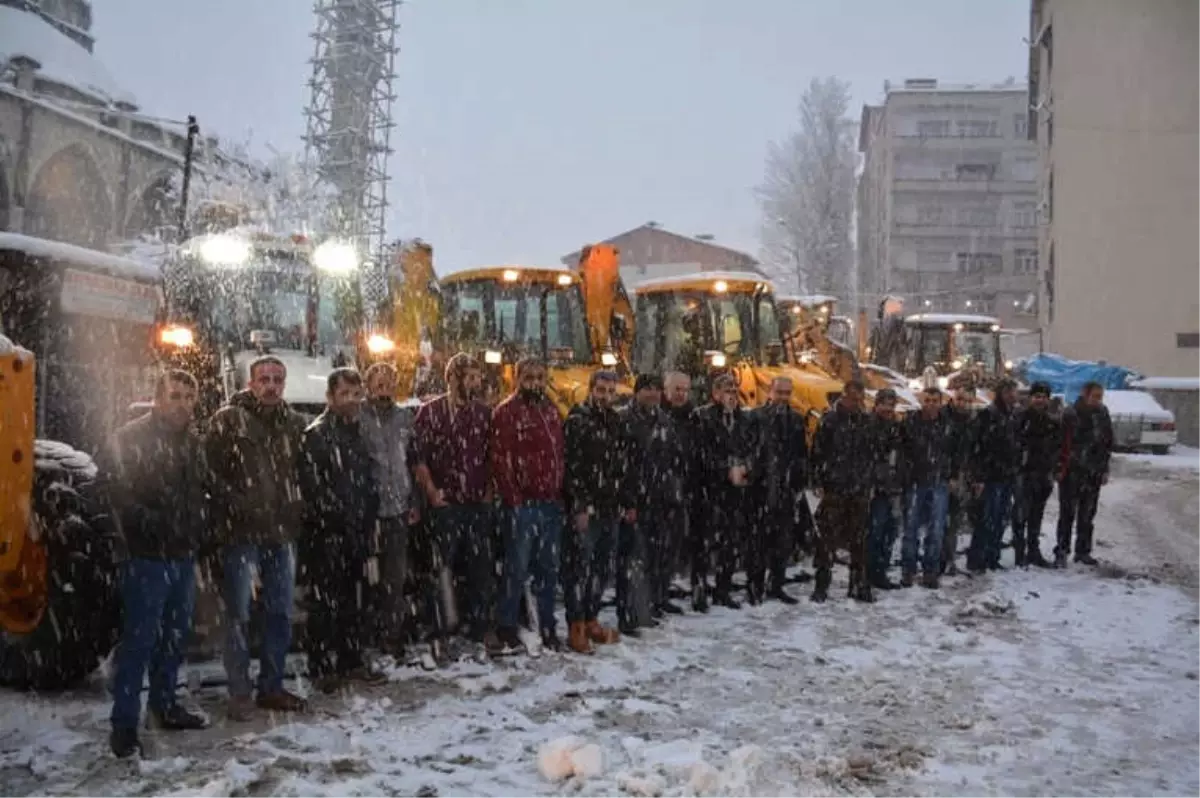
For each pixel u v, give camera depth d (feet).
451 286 37.45
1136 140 118.21
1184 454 85.61
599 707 19.08
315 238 31.14
